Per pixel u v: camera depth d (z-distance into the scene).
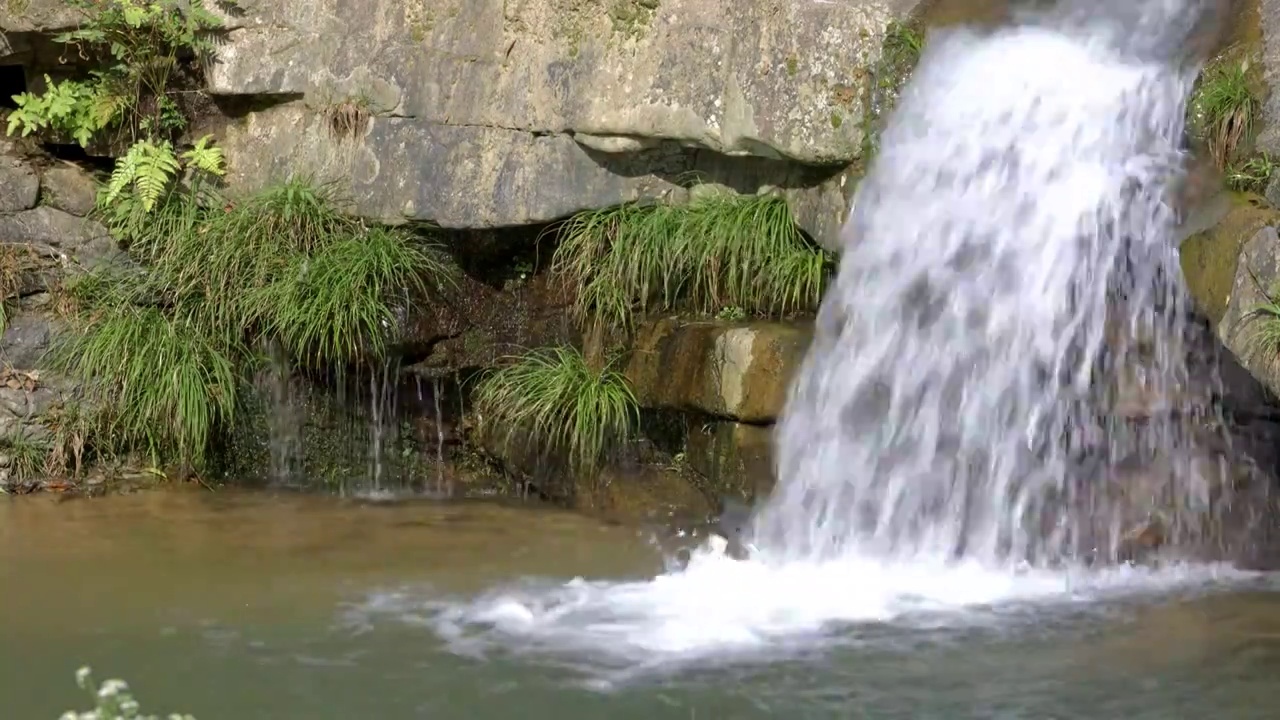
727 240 8.89
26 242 9.98
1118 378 7.43
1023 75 8.34
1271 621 6.54
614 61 9.22
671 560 7.76
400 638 6.47
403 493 9.42
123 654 6.28
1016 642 6.32
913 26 8.70
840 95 8.48
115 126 10.38
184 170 10.27
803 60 8.57
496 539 8.21
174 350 9.33
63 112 10.11
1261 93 7.57
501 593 7.17
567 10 9.40
